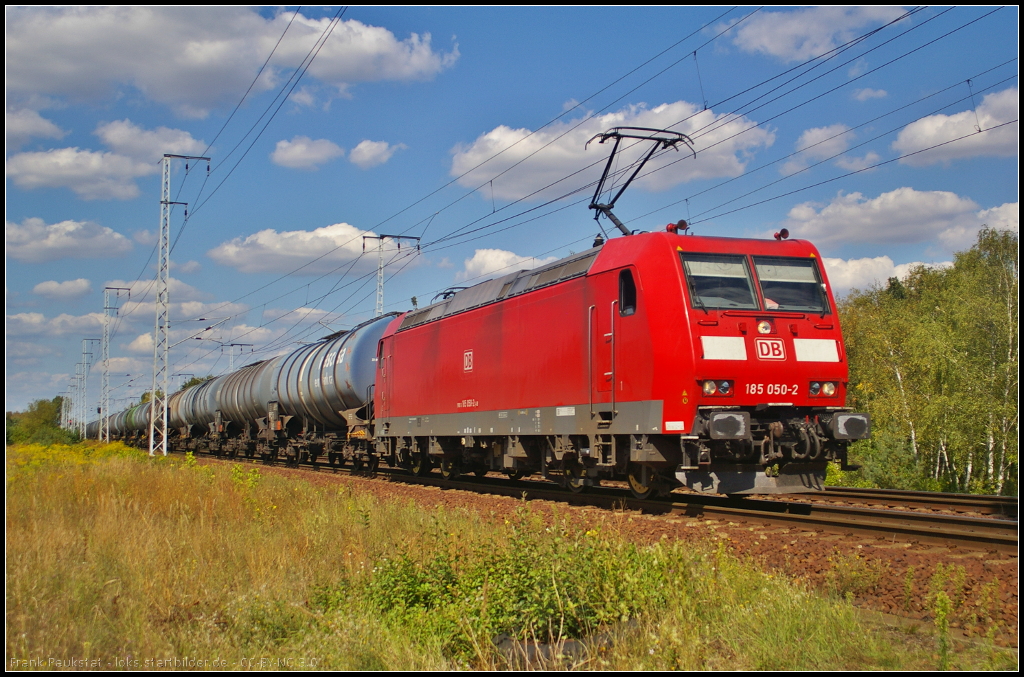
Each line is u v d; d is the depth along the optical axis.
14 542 9.01
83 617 6.80
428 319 21.11
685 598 6.46
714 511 12.11
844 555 8.31
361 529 10.38
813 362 12.30
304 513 11.82
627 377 12.75
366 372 25.64
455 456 20.69
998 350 26.88
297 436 31.56
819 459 12.50
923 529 9.23
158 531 10.12
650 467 13.62
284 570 8.63
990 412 26.05
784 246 13.06
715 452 12.02
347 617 6.56
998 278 27.20
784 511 12.98
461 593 6.91
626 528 10.99
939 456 30.42
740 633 6.07
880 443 22.16
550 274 15.59
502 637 6.43
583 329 14.09
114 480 15.57
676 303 12.02
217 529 10.78
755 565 7.85
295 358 31.59
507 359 16.75
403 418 22.16
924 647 5.84
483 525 10.68
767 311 12.28
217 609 7.13
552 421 15.00
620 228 15.95
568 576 6.83
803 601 6.51
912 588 7.07
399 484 19.67
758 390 11.99
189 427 48.84
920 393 30.16
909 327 31.12
